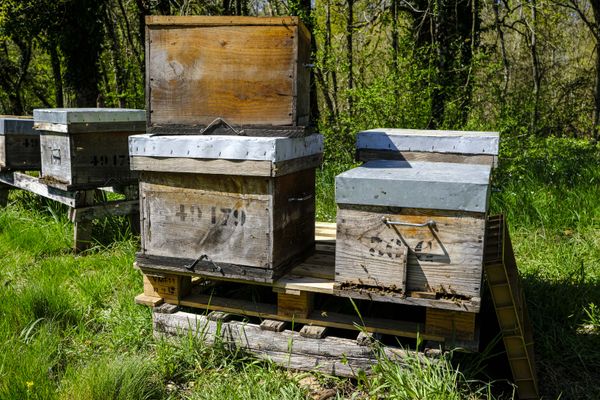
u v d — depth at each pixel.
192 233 3.38
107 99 17.58
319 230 4.51
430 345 3.08
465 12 9.35
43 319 3.80
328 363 3.23
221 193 3.27
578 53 18.30
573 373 3.37
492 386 3.23
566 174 7.60
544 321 3.83
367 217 2.96
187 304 3.64
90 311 4.09
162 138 3.30
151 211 3.46
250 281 3.28
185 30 3.36
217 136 3.28
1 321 3.73
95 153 5.57
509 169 7.27
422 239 2.89
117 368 3.07
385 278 2.98
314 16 9.48
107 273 4.74
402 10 9.91
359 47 11.52
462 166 3.33
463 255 2.84
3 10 11.65
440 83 7.77
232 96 3.35
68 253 5.60
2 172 6.71
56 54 17.05
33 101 23.75
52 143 5.62
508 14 11.41
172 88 3.44
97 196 6.89
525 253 5.24
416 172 3.08
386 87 7.59
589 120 16.30
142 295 3.71
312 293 3.44
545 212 5.95
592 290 4.24
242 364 3.33
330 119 8.79
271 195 3.15
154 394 3.07
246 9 12.84
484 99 8.12
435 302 2.89
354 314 3.68
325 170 7.75
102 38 12.83
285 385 3.12
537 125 9.18
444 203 2.80
